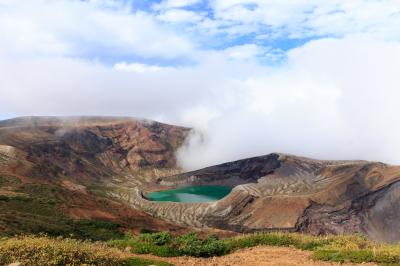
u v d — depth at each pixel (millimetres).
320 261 19531
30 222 104188
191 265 19484
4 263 14016
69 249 15859
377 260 18609
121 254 19297
